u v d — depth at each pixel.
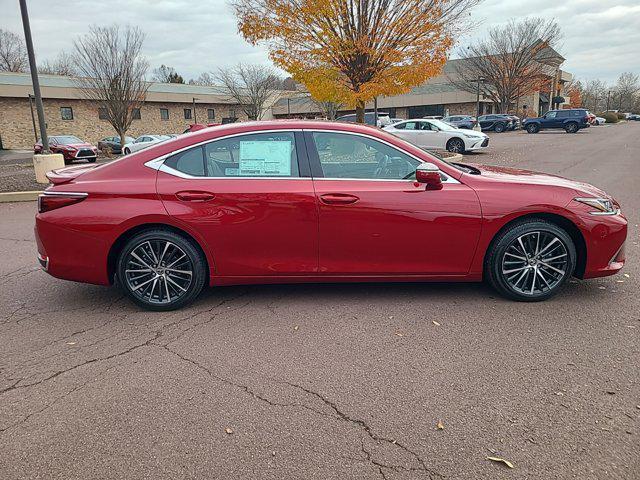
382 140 4.00
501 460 2.22
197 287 4.01
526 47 44.91
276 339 3.47
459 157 15.78
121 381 2.94
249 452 2.30
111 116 28.23
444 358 3.15
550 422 2.48
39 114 12.38
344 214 3.85
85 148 25.06
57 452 2.32
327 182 3.90
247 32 13.20
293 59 13.35
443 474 2.14
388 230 3.88
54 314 3.99
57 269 3.94
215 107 49.62
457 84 49.28
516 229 3.93
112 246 3.89
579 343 3.32
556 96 66.06
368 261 3.97
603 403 2.63
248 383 2.90
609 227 3.93
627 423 2.46
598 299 4.10
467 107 53.41
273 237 3.90
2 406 2.70
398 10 12.79
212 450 2.32
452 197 3.88
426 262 3.99
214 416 2.58
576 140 27.00
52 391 2.84
